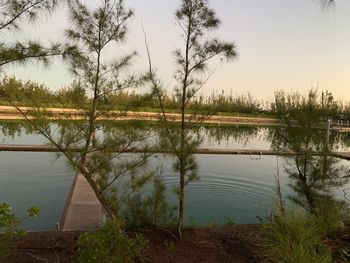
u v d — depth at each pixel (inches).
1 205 102.9
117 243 124.0
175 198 311.4
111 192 182.9
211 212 290.0
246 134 952.9
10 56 135.1
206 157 551.2
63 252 149.3
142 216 177.3
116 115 202.5
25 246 152.6
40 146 510.0
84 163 179.8
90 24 212.4
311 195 211.9
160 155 222.4
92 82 208.2
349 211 211.2
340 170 220.7
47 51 144.9
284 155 228.8
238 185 381.1
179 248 157.9
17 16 137.0
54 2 143.3
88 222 205.0
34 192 321.4
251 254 153.3
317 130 223.5
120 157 191.9
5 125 738.2
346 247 158.6
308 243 145.9
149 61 221.0
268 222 204.7
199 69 174.9
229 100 1497.3
